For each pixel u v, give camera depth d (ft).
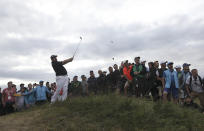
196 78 32.55
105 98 30.78
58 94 33.17
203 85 32.22
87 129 24.20
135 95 39.04
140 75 38.75
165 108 28.53
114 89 42.34
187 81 32.99
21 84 44.34
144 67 39.09
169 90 34.24
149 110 28.12
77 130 24.09
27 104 42.86
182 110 28.99
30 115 29.48
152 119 26.30
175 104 30.73
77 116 27.14
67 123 25.64
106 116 26.89
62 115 27.55
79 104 29.73
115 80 42.75
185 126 25.73
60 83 32.89
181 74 36.11
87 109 28.53
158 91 37.22
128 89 40.29
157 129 24.52
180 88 35.76
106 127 24.88
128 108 28.17
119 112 27.37
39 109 32.71
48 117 27.27
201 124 26.61
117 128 24.77
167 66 34.32
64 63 33.32
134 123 25.49
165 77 34.04
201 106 33.60
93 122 25.94
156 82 36.96
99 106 28.81
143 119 26.22
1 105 40.06
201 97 32.30
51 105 31.81
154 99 35.83
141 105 29.22
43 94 42.88
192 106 32.12
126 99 29.78
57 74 33.04
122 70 41.70
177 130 24.58
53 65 33.14
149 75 37.37
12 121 27.53
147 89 37.58
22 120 27.61
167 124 25.79
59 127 24.91
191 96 32.78
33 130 24.35
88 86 46.01
